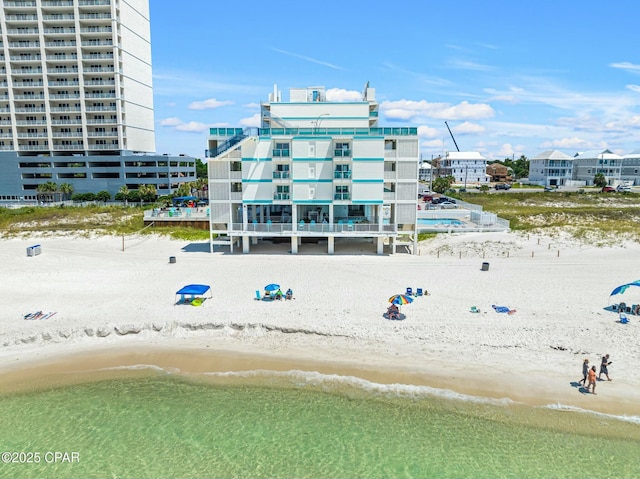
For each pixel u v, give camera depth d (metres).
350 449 17.84
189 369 23.58
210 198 48.12
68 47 94.12
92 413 20.20
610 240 47.19
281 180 46.81
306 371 23.11
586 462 16.97
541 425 18.83
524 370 22.42
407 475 16.48
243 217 47.78
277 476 16.56
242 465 17.09
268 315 28.86
